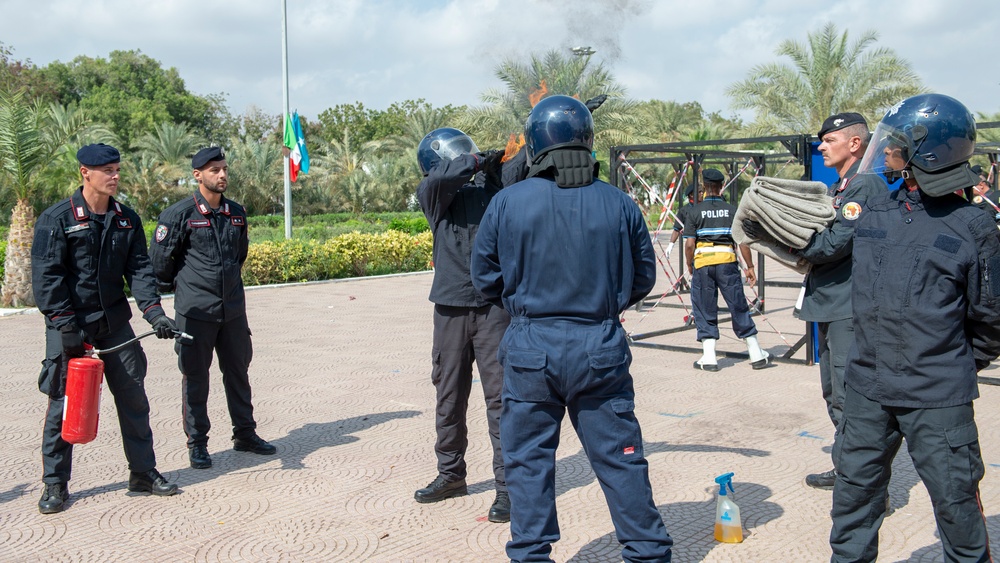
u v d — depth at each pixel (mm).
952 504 2725
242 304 5082
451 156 4137
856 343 2916
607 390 3039
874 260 2834
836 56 27859
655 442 5238
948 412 2709
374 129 64625
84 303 4230
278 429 5734
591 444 3082
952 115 2658
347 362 8203
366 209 43406
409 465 4875
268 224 36406
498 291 3311
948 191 2658
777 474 4570
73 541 3795
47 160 13930
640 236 3174
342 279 17531
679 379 7152
